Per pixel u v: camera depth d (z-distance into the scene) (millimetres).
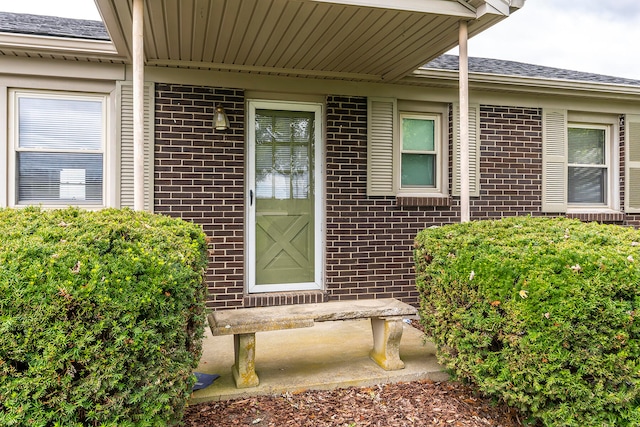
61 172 4332
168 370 1867
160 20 3377
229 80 4621
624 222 5840
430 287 2992
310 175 5047
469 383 2820
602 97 5664
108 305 1676
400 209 5125
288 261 4992
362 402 2746
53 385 1592
